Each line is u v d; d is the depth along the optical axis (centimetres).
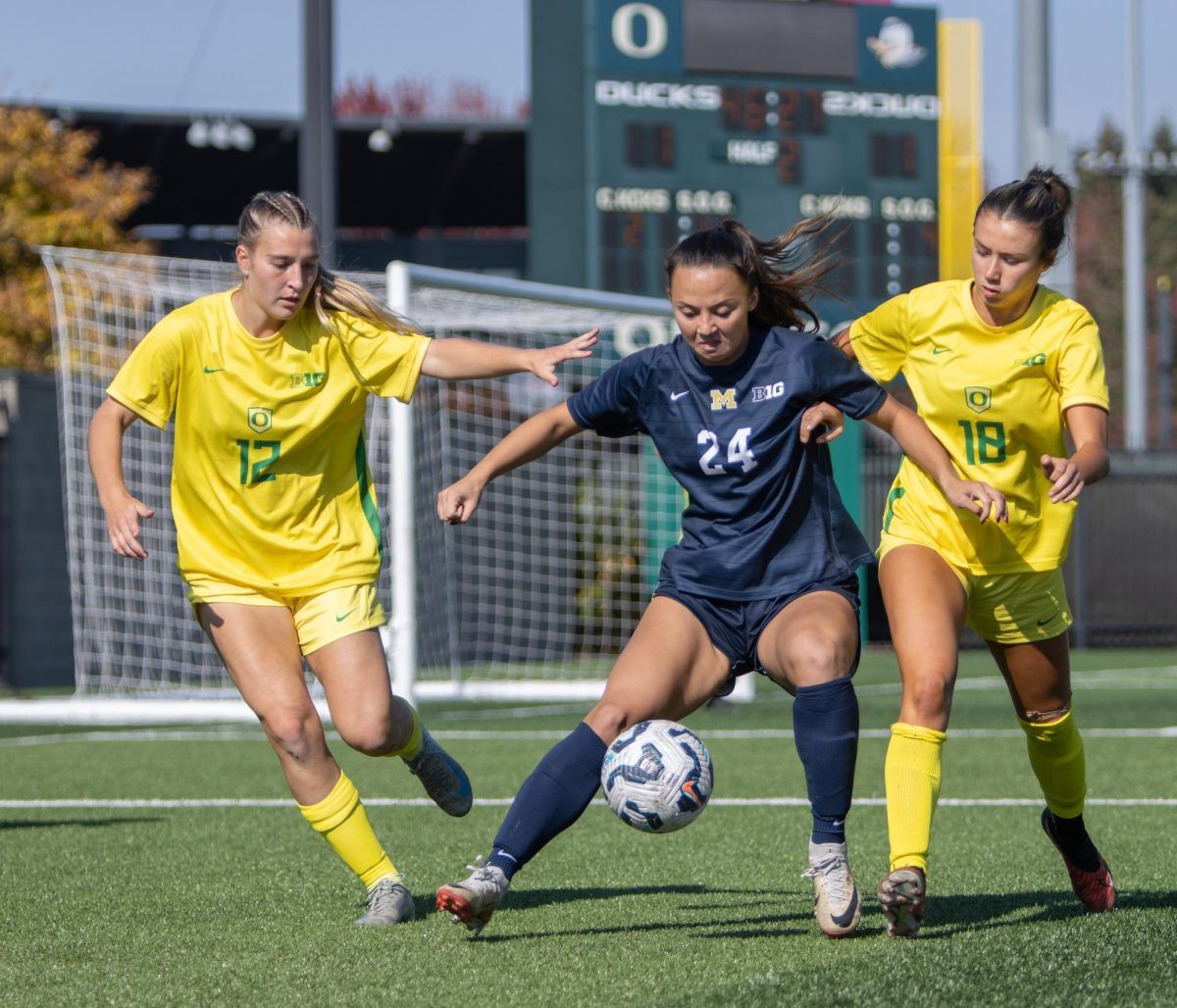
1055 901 1605
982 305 1478
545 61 7044
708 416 1398
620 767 1308
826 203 7175
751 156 7119
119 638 4875
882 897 1319
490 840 2106
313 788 1502
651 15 7038
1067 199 1438
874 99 7244
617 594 5231
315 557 1534
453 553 5684
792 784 2739
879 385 1415
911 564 1470
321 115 4616
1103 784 2688
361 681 1503
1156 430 14712
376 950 1366
